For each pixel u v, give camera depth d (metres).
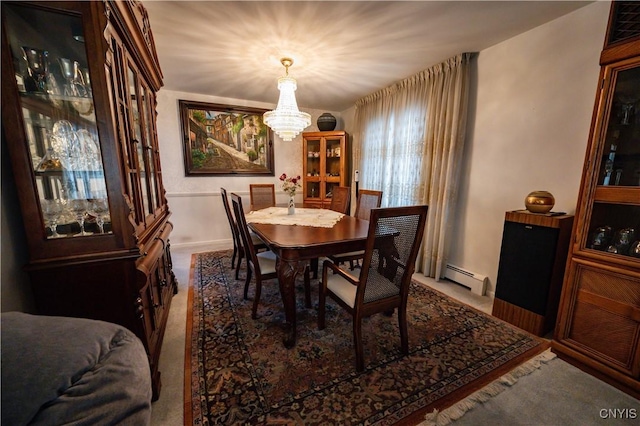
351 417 1.21
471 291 2.56
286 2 1.68
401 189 3.32
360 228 2.13
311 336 1.82
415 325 1.96
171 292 2.29
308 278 2.19
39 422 0.43
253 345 1.72
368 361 1.57
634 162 1.45
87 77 1.10
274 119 2.48
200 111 3.77
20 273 1.11
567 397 1.33
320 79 3.13
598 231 1.52
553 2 1.71
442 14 1.82
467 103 2.53
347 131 4.62
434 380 1.43
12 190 1.08
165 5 1.70
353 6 1.72
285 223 2.30
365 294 1.48
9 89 0.99
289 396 1.32
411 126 3.09
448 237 2.76
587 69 1.78
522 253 1.90
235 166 4.09
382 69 2.83
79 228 1.18
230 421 1.19
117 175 1.16
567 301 1.58
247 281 2.33
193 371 1.49
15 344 0.52
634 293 1.34
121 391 0.53
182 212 3.89
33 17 1.01
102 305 1.19
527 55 2.09
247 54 2.43
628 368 1.36
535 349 1.70
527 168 2.15
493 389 1.37
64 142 1.14
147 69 1.84
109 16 1.13
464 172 2.65
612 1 1.36
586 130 1.81
